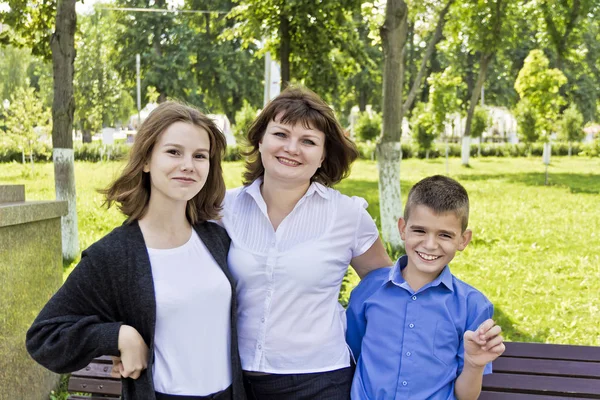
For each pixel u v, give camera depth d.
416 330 2.26
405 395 2.21
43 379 3.88
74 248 8.09
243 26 12.12
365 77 34.38
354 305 2.46
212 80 33.62
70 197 8.01
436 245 2.24
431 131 25.56
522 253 8.59
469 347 2.04
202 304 2.00
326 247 2.22
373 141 31.91
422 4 14.18
